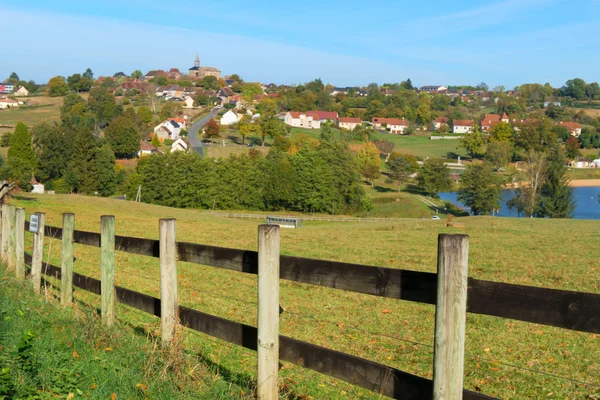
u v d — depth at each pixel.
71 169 92.00
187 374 5.29
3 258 11.50
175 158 83.94
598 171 130.88
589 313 3.03
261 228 4.74
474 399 3.49
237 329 5.23
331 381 6.26
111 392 4.84
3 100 197.25
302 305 11.96
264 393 4.79
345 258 21.27
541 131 148.12
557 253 21.97
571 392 6.54
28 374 4.95
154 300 6.44
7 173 44.03
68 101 178.75
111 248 7.14
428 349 8.30
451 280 3.49
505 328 10.06
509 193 97.31
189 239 28.89
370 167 105.88
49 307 7.80
